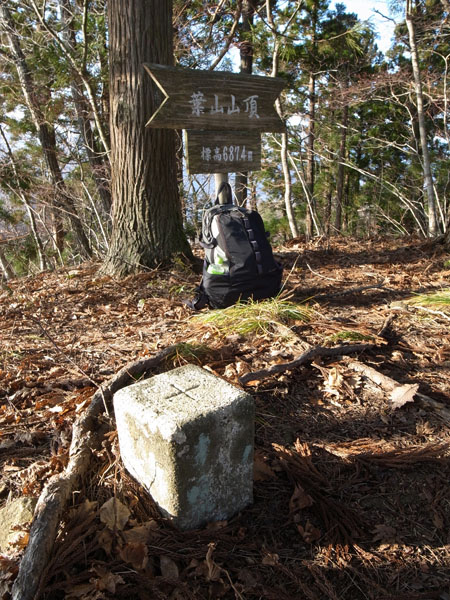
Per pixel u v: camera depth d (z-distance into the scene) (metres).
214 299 3.72
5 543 1.72
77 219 12.59
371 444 2.17
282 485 1.98
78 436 2.12
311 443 2.20
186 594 1.50
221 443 1.69
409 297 3.97
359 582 1.59
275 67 9.52
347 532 1.77
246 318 3.30
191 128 3.67
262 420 2.33
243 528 1.77
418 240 6.18
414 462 2.06
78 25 9.52
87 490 1.88
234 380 2.53
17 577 1.44
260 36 9.91
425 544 1.73
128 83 4.57
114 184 4.95
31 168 12.52
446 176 13.48
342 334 3.03
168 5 4.57
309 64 12.68
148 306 4.10
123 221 4.92
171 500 1.66
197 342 3.03
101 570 1.52
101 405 2.36
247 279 3.63
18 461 2.15
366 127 15.63
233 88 3.76
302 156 14.75
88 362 3.01
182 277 4.77
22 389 2.70
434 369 2.75
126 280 4.71
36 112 10.86
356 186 16.31
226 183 4.06
